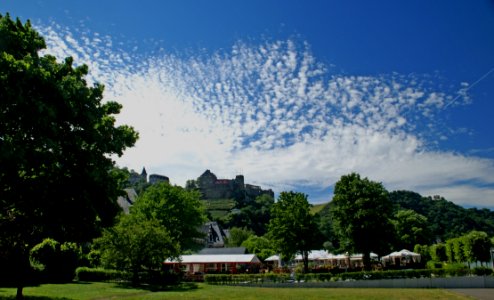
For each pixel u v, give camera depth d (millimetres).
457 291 31266
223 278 51406
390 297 27531
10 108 16609
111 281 47719
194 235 62250
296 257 64375
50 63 20266
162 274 49375
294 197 57469
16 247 23562
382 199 51906
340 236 53656
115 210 23281
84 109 20625
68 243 27078
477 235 62500
